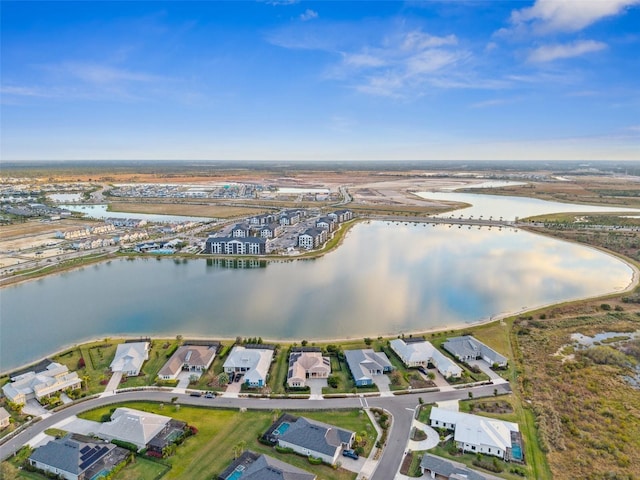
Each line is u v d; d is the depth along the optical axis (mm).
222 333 112375
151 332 113188
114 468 62000
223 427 72875
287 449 67125
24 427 72312
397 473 62469
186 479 60656
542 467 64062
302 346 102562
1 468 61125
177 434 69812
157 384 86375
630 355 100812
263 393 83188
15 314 125125
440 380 89188
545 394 83875
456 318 124312
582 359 98000
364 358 94375
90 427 72750
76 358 97500
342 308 130625
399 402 81000
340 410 78438
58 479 60750
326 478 61250
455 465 63750
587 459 65812
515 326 117938
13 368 94625
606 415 77562
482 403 80750
